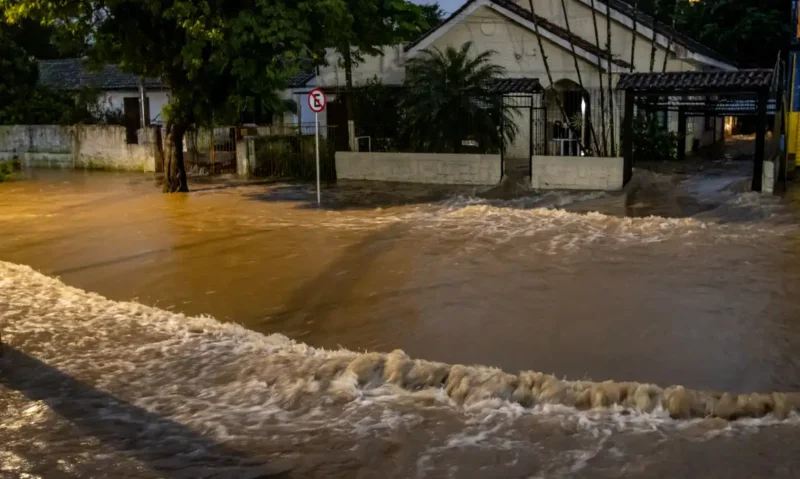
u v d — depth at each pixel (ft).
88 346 23.06
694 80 52.70
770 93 55.31
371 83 80.23
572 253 34.76
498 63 79.05
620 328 23.99
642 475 14.58
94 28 55.36
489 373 19.25
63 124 95.81
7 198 60.34
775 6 119.24
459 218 45.50
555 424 16.84
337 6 50.60
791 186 54.08
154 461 15.80
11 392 19.75
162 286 31.01
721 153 90.43
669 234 38.42
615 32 78.79
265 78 54.60
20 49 103.60
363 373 19.63
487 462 15.33
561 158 58.23
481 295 28.22
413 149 68.95
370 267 33.27
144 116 94.99
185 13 49.34
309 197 57.88
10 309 27.07
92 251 38.29
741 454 15.25
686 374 20.15
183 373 20.67
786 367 20.47
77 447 16.53
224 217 48.39
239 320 26.20
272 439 16.63
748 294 27.48
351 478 14.93
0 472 15.48
